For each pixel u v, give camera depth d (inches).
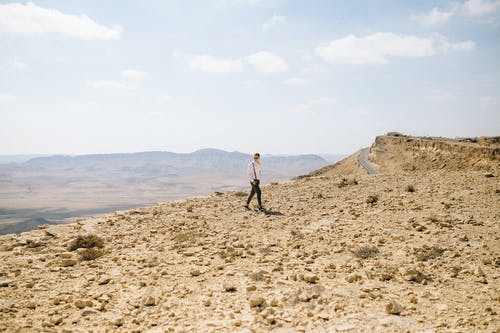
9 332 211.8
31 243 467.5
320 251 377.7
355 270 310.7
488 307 217.9
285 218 571.5
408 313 220.4
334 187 860.0
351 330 201.2
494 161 1343.5
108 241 465.1
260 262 348.2
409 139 2878.9
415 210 539.5
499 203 527.5
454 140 2308.1
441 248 352.2
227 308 243.4
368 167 2876.5
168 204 801.6
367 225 478.0
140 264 355.6
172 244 438.9
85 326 222.1
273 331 206.1
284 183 1066.7
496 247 347.6
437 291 253.8
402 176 939.3
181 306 250.5
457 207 528.1
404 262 324.2
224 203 761.6
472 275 280.8
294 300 247.8
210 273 319.9
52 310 245.4
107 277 314.5
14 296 273.3
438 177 848.3
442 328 197.3
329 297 251.9
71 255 389.4
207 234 480.7
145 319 230.7
